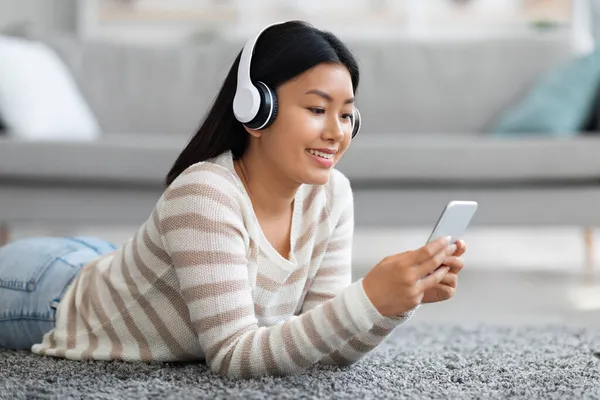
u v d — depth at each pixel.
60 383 1.53
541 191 3.51
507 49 4.33
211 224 1.48
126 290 1.66
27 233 5.18
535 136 3.79
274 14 7.69
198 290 1.48
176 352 1.68
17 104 3.78
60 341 1.78
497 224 3.52
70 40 4.40
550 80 4.05
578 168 3.46
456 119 4.26
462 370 1.70
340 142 1.53
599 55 3.96
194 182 1.51
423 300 1.57
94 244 2.08
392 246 4.98
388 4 7.72
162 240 1.55
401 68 4.31
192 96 4.27
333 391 1.46
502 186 3.52
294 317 1.49
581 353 1.92
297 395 1.39
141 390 1.45
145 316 1.66
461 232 1.49
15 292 1.86
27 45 4.10
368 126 4.27
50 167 3.43
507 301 3.08
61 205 3.50
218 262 1.47
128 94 4.29
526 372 1.68
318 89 1.47
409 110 4.27
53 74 4.04
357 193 3.49
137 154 3.45
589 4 7.60
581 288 3.43
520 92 4.26
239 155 1.63
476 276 3.79
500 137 3.73
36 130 3.80
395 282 1.40
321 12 7.69
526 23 7.64
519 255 4.60
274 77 1.49
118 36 7.63
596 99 3.90
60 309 1.80
